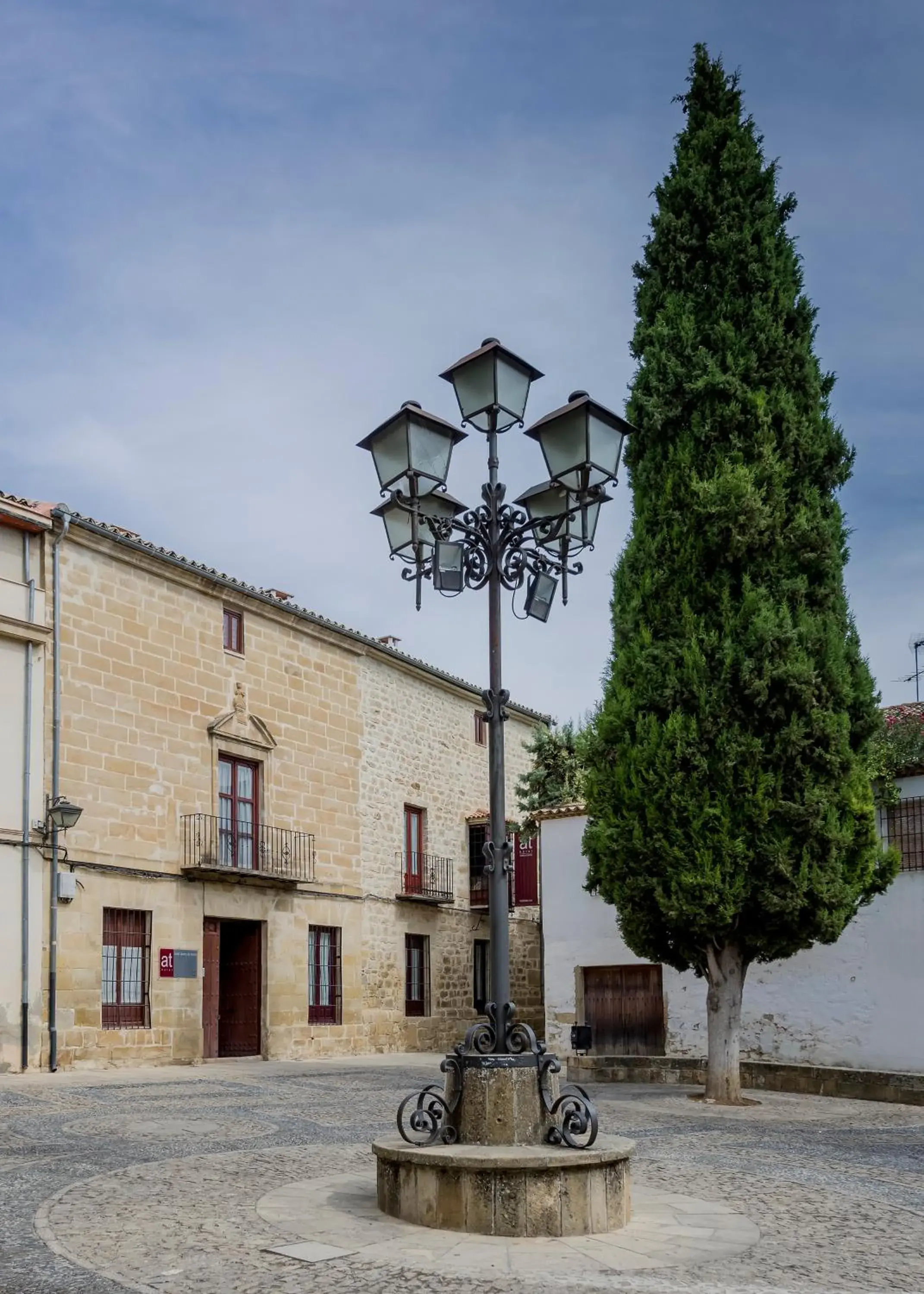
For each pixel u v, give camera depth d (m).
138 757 19.22
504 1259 6.13
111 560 19.17
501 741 7.91
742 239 15.74
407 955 25.80
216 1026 20.28
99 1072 17.08
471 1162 6.70
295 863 22.41
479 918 28.25
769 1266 6.23
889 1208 7.88
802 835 14.16
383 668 25.92
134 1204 7.31
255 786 22.02
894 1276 6.12
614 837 14.94
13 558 17.56
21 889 16.94
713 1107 13.93
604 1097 15.18
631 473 16.14
